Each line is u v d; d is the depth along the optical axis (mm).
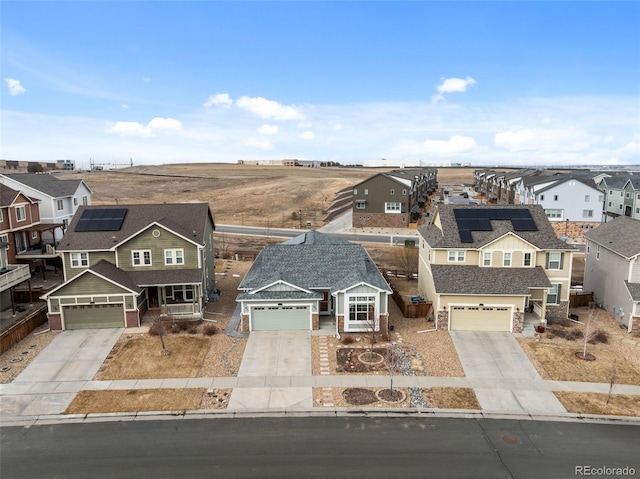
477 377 25469
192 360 27453
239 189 127688
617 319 33844
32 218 43656
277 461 18234
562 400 23047
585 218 64250
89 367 26547
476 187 140625
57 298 31625
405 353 28500
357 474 17438
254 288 32062
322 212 91875
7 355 28031
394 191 74562
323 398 23188
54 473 17609
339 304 30859
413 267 48094
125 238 34781
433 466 17938
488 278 32594
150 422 21109
